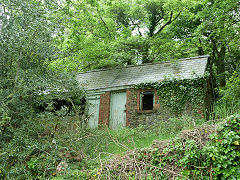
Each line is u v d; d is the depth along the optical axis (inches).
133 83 526.6
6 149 269.7
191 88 472.1
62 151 306.8
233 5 584.7
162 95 492.1
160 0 847.7
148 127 471.5
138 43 683.4
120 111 531.2
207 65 567.2
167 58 677.9
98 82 589.0
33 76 320.2
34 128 306.5
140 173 245.4
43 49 335.6
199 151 235.9
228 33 623.2
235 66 793.6
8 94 307.6
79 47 630.5
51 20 361.7
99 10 685.3
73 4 561.0
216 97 673.0
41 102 346.3
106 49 683.4
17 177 256.7
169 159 248.2
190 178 229.0
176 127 407.5
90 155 314.3
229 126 237.6
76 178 262.7
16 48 325.7
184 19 875.4
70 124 372.5
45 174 270.5
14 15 347.3
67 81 358.9
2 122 269.9
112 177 255.0
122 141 408.5
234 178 209.5
